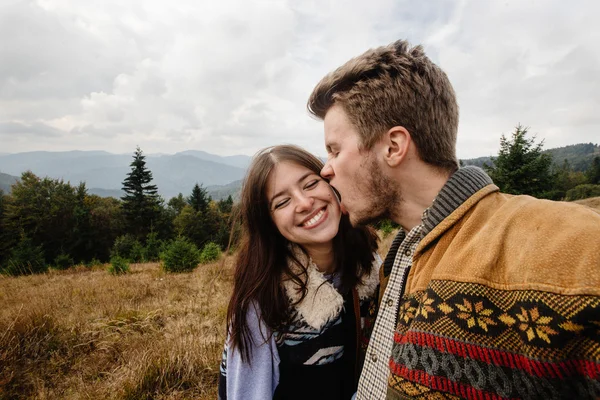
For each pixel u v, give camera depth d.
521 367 0.51
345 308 1.29
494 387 0.52
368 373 0.94
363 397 0.94
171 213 52.56
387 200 0.84
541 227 0.55
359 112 0.81
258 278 1.17
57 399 3.10
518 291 0.52
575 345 0.46
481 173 0.75
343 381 1.27
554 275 0.49
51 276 12.06
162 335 4.37
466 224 0.66
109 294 6.87
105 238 37.12
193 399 2.97
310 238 1.16
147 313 5.14
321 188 1.19
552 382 0.47
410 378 0.59
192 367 3.31
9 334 3.88
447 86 0.80
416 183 0.80
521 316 0.51
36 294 7.25
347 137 0.85
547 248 0.51
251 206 1.23
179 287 7.52
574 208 0.57
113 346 4.03
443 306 0.59
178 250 11.13
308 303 1.15
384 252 5.79
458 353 0.55
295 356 1.18
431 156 0.78
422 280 0.70
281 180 1.17
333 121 0.88
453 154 0.81
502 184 11.28
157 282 8.43
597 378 0.43
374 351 0.94
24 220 35.28
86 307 5.86
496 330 0.53
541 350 0.48
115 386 3.15
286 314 1.15
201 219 41.88
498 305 0.54
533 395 0.50
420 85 0.76
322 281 1.19
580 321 0.45
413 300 0.71
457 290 0.58
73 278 10.96
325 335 1.19
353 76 0.84
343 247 1.30
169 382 3.16
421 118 0.76
